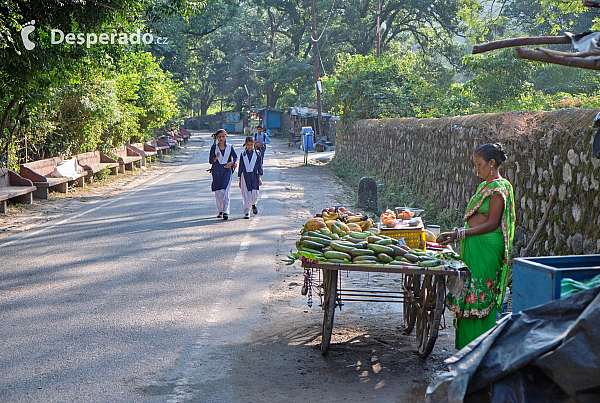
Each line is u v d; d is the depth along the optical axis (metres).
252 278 8.02
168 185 19.62
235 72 79.56
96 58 14.07
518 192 8.05
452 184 11.73
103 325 6.04
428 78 54.06
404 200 14.69
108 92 19.88
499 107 25.80
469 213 5.18
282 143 53.06
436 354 5.51
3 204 13.45
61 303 6.76
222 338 5.77
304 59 62.75
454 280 5.04
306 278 6.15
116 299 6.95
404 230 5.51
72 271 8.23
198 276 8.05
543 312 3.05
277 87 71.38
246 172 12.88
